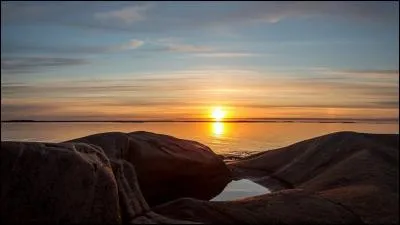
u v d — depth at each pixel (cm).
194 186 915
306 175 909
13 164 670
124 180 788
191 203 729
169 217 700
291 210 709
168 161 899
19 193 658
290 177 927
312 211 707
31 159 680
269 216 694
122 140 900
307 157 974
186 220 681
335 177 840
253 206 719
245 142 1572
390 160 857
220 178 959
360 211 707
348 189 780
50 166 683
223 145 1505
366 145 920
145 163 881
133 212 719
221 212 701
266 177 977
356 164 857
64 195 671
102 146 865
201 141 1585
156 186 880
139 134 977
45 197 663
